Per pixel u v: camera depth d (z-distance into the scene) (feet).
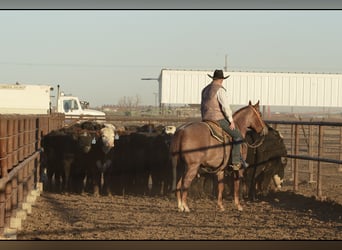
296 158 50.55
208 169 41.78
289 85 143.84
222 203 44.96
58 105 134.51
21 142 39.47
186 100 141.18
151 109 176.76
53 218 38.17
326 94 145.28
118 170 53.06
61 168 54.29
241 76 142.00
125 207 43.57
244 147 43.16
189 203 45.65
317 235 33.17
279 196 50.06
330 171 72.74
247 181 48.98
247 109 43.88
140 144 53.16
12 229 32.17
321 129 49.03
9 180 30.94
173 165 41.22
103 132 51.52
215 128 40.91
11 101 118.52
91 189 54.75
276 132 51.29
